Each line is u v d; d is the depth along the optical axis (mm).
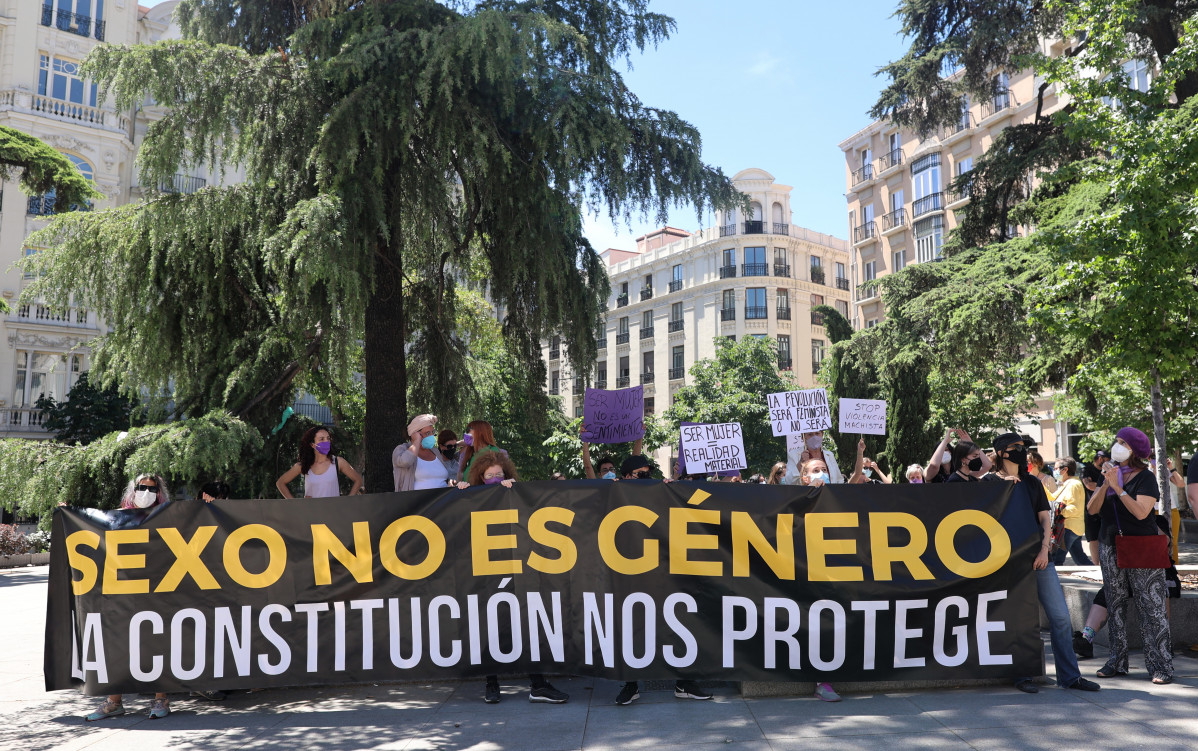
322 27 8906
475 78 8375
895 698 5285
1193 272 9969
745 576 5348
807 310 52906
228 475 9445
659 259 56562
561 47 9742
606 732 4676
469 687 6016
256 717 5281
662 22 10352
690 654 5301
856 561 5352
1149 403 16375
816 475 6133
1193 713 4723
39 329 30516
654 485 5473
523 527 5539
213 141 8672
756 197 52906
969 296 13234
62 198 19234
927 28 17969
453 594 5508
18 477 8562
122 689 5391
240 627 5484
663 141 9750
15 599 13297
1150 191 8328
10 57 30688
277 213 9469
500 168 9344
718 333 52250
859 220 45594
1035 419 26562
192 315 10008
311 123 8695
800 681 5254
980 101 18578
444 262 11789
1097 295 9086
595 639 5379
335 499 5602
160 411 10211
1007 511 5410
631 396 8742
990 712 4855
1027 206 16344
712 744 4371
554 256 9656
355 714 5281
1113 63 9602
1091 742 4219
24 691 6301
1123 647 5715
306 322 8961
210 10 10867
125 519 5582
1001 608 5324
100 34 33062
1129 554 5574
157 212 8820
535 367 11234
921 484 5426
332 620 5496
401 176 9633
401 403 9867
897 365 15500
